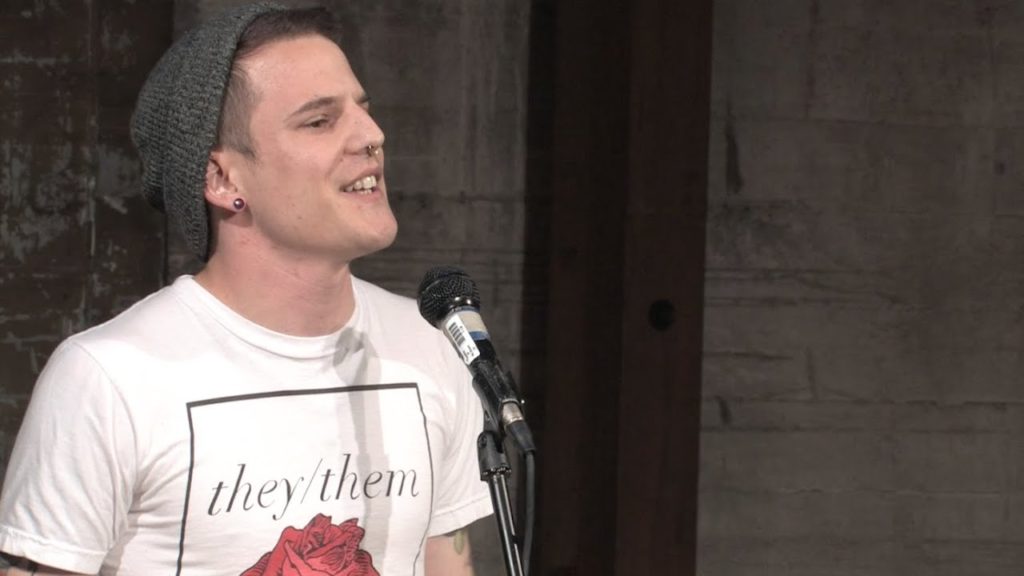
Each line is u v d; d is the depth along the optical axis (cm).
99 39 1127
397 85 1078
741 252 1106
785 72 1098
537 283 1102
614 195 1041
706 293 1105
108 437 456
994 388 1127
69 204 1129
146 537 473
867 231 1115
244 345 484
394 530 501
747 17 1091
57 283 1130
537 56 1089
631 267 1024
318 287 488
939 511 1128
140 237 1138
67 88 1125
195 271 1073
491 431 430
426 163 1087
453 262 1095
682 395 1030
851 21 1100
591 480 1059
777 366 1115
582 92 1042
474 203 1093
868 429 1124
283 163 467
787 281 1111
